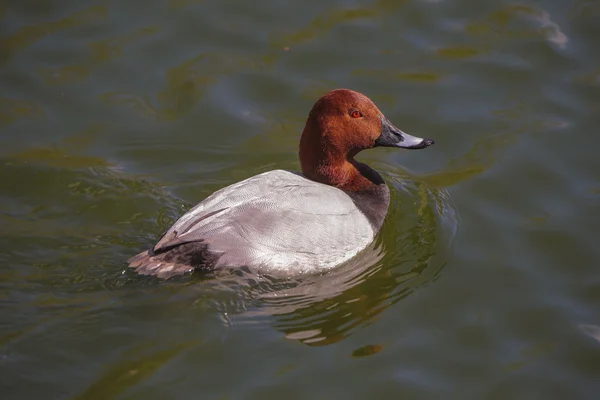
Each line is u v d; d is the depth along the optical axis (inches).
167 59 571.5
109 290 384.2
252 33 595.8
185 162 501.7
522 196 471.2
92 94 542.0
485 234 444.8
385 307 394.6
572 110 531.8
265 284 398.9
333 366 354.6
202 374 344.2
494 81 559.5
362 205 437.7
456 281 412.2
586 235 440.5
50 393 327.9
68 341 354.0
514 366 360.5
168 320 368.8
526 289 406.0
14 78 545.6
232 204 401.1
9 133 507.2
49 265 401.7
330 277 415.5
